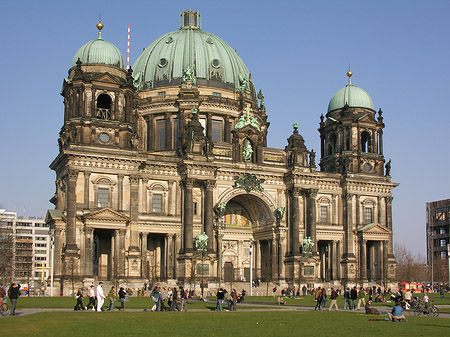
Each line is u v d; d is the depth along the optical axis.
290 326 47.72
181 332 42.44
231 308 72.44
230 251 129.00
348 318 56.41
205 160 116.19
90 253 102.38
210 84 137.62
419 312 64.56
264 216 127.44
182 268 111.44
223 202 118.69
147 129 136.38
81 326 45.31
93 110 107.50
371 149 135.62
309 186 125.19
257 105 145.38
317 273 122.50
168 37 144.62
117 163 107.38
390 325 49.59
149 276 114.75
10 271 178.88
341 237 128.88
